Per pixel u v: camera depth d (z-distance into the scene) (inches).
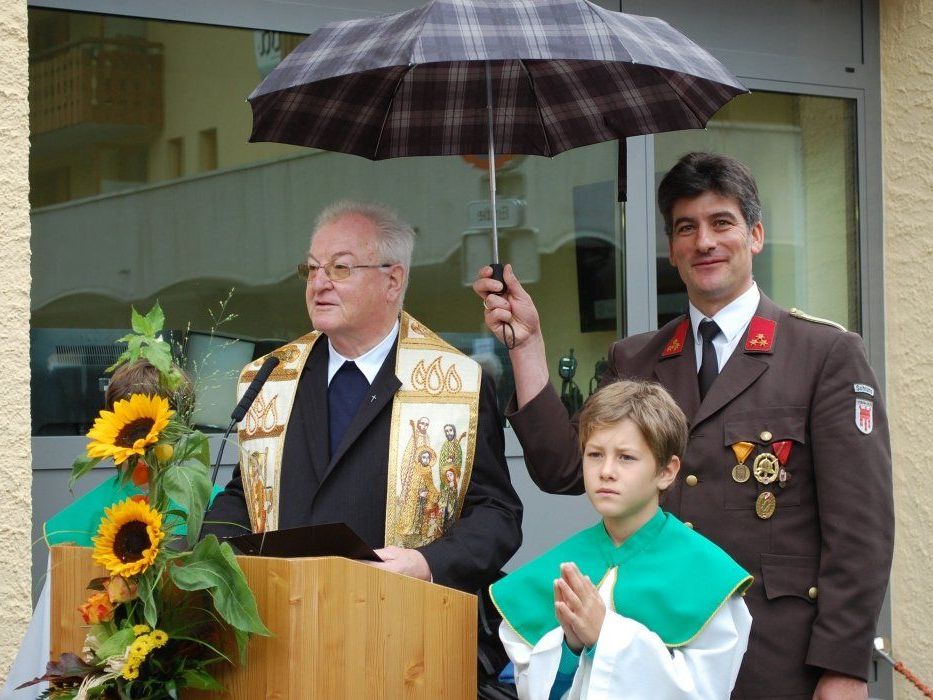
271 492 205.3
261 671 143.8
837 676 182.9
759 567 189.6
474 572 188.2
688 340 207.6
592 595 157.8
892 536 187.2
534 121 230.5
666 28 196.5
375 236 206.8
